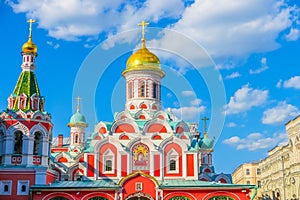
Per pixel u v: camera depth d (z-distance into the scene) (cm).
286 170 9681
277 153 10456
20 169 5309
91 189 5234
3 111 5481
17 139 5541
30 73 5853
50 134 5712
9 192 5250
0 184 5262
